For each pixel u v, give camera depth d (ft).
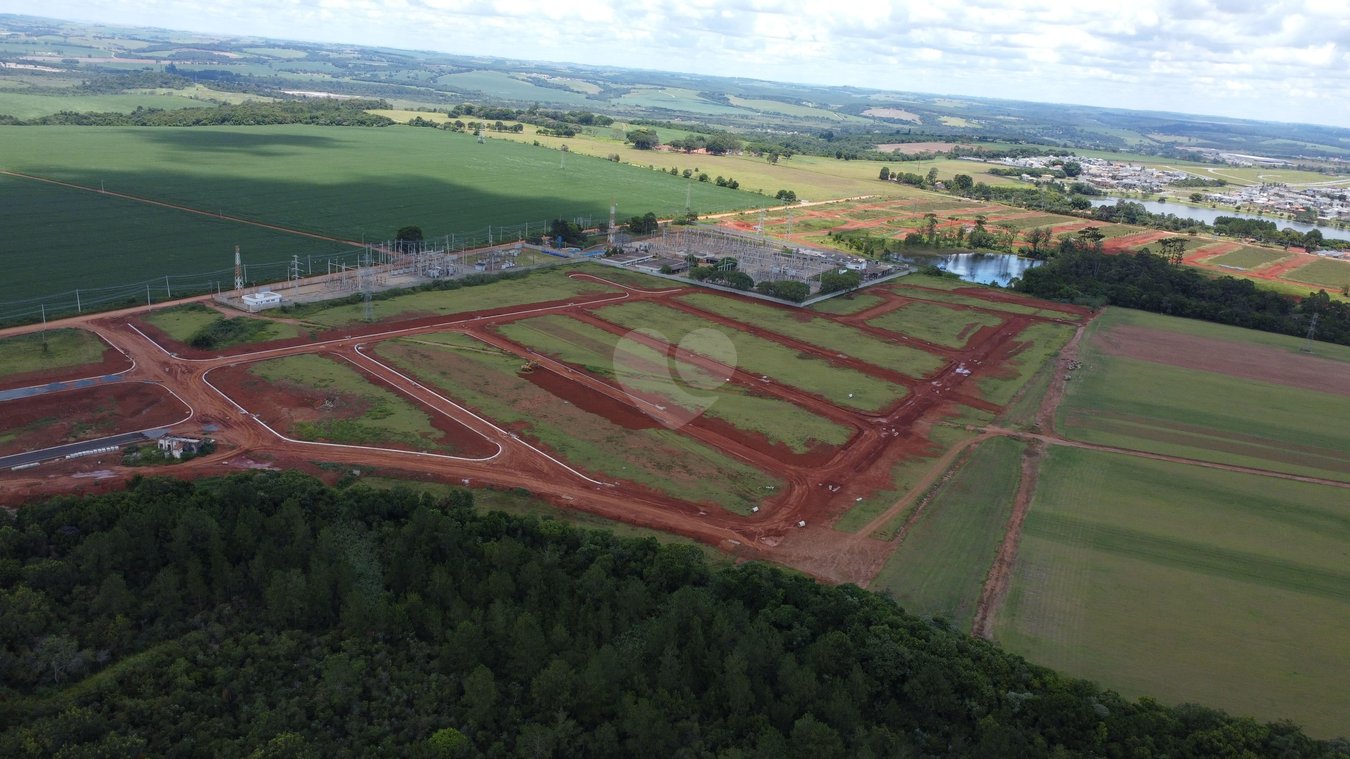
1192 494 411.13
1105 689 263.70
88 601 258.57
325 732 223.71
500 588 270.67
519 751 219.00
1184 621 307.17
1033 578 329.72
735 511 366.22
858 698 237.45
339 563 276.21
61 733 207.51
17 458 363.56
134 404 427.74
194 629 259.39
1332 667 285.23
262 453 387.34
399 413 436.35
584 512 355.56
